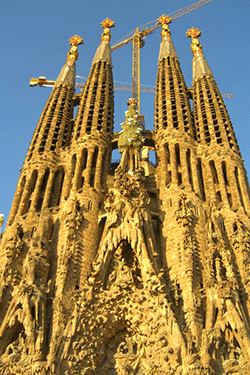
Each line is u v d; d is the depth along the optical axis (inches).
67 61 2970.0
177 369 1342.3
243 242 1717.5
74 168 2129.7
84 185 1998.0
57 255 1724.9
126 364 1473.9
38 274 1619.1
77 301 1520.7
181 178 2124.8
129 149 2106.3
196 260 1685.5
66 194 1990.7
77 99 2743.6
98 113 2404.0
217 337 1416.1
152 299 1528.1
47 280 1673.2
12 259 1694.1
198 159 2193.7
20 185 2068.2
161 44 3068.4
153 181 2130.9
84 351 1416.1
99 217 1859.0
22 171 2137.1
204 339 1405.0
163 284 1545.3
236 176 2081.7
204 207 1947.6
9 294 1600.6
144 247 1649.9
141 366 1480.1
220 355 1401.3
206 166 2126.0
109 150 2295.8
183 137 2223.2
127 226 1699.1
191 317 1497.3
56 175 2166.6
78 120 2391.7
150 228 1758.1
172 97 2501.2
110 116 2466.8
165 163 2145.7
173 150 2175.2
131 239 1668.3
